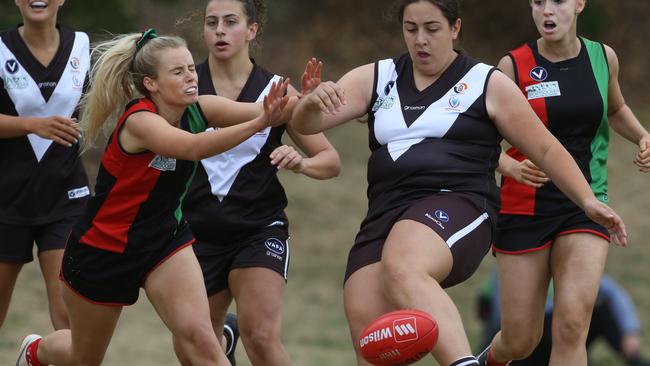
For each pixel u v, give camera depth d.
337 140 63.25
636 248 53.53
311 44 69.31
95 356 19.73
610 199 58.34
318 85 18.09
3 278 23.25
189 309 18.27
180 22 23.05
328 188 58.03
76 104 23.28
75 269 18.70
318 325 43.75
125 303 18.88
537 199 21.36
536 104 21.38
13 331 40.72
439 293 17.06
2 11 46.28
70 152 23.17
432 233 17.77
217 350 18.22
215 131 17.11
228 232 21.47
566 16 21.08
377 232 18.62
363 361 18.03
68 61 23.22
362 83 19.22
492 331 30.83
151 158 17.84
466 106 18.67
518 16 71.75
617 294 28.84
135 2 62.03
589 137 21.47
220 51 21.45
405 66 19.22
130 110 17.88
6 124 21.92
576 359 20.31
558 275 21.09
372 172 19.08
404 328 16.28
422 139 18.73
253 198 21.50
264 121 16.94
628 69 71.44
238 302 21.25
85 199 23.52
